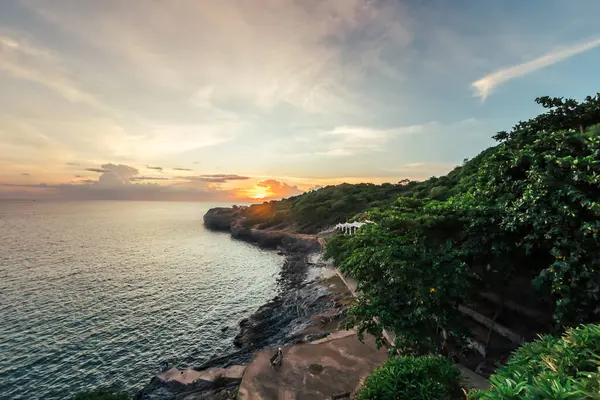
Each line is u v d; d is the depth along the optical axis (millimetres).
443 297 8125
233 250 66375
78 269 44844
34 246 65438
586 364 3174
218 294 33781
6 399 15781
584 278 6488
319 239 58031
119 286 36156
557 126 10633
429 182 62219
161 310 28391
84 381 17219
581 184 6613
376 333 9102
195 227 124375
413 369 5660
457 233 9227
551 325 9984
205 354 20156
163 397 11656
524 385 2650
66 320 25484
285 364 10469
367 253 9891
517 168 8273
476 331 11305
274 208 104500
